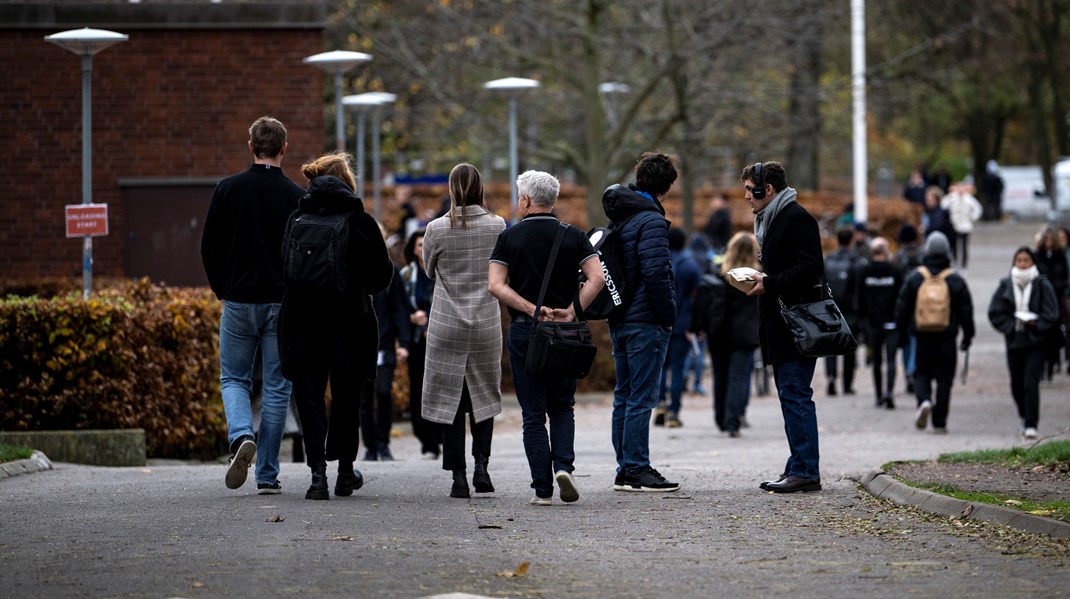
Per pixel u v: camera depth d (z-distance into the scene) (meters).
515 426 44.22
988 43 105.88
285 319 22.02
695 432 40.44
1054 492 22.89
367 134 85.44
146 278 36.31
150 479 26.45
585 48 71.44
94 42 35.44
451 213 22.58
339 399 22.78
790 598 15.44
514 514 21.55
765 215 24.44
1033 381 37.34
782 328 24.39
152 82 49.88
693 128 76.31
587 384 52.66
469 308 22.59
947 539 19.38
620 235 23.69
